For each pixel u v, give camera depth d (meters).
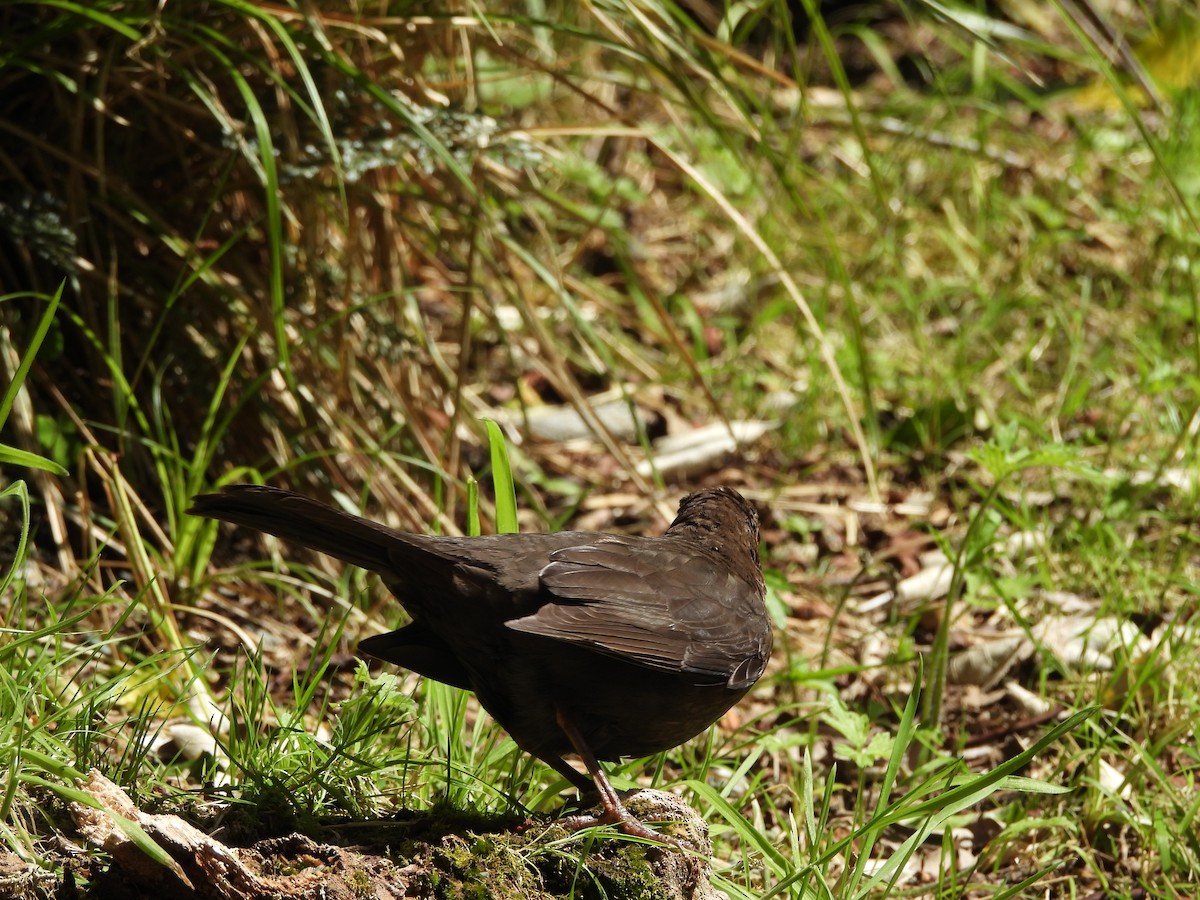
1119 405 12.54
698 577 6.65
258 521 6.23
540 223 11.09
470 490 7.33
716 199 10.55
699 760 8.48
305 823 5.85
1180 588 10.12
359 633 9.20
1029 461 8.55
